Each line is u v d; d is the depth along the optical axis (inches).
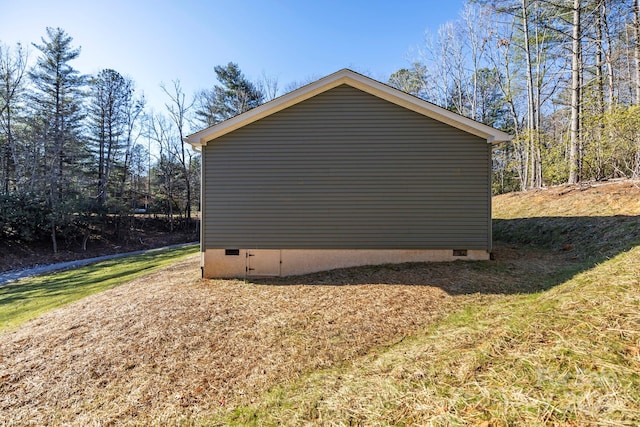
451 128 257.1
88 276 431.2
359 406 93.2
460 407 83.0
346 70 252.8
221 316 178.7
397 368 110.8
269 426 92.3
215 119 1007.6
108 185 926.4
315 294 207.6
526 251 288.4
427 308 170.9
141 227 938.7
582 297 136.6
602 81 477.1
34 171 740.7
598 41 423.8
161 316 183.3
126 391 118.3
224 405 105.6
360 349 134.4
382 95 257.6
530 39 591.8
